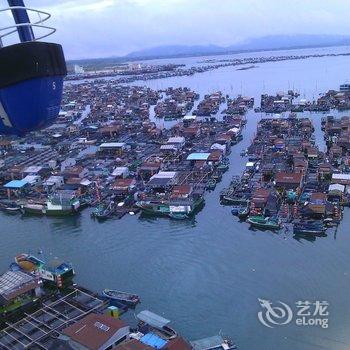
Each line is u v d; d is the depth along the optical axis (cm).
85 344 4209
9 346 4547
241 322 4831
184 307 5178
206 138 12875
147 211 7994
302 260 6041
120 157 11506
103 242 7050
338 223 7031
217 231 7138
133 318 4991
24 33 1471
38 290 5512
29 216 8369
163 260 6328
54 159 11681
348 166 9419
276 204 7681
